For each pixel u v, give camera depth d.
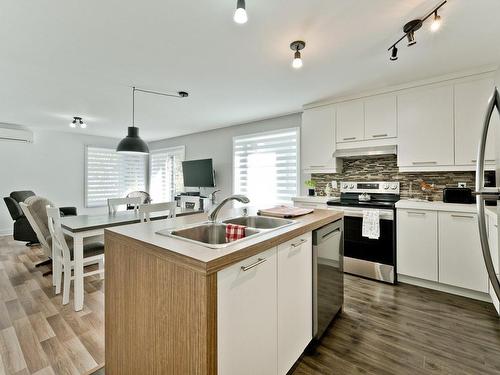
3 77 2.58
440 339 1.75
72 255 2.47
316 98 3.27
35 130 5.22
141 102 3.42
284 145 4.15
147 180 7.11
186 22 1.70
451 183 2.82
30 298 2.38
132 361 1.23
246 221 1.90
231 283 1.00
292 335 1.42
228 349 0.98
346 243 2.96
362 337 1.77
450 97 2.53
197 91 3.01
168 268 1.02
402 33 1.84
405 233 2.60
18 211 3.85
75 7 1.54
